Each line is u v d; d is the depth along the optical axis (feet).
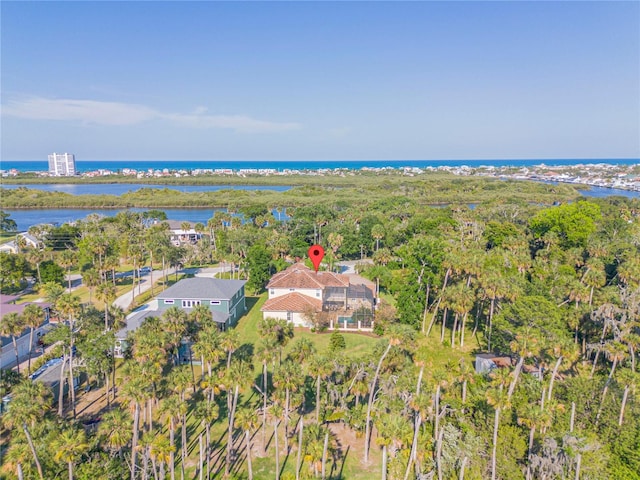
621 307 187.62
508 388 145.38
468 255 221.66
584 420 137.69
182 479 116.88
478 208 508.12
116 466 114.93
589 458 118.21
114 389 163.63
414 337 138.31
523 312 168.76
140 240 351.87
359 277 296.10
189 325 169.58
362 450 136.56
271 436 142.31
